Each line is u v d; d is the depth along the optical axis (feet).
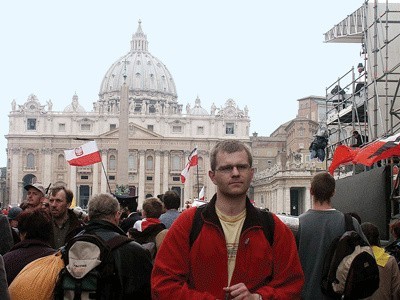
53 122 452.35
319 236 22.20
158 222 30.68
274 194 345.72
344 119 77.30
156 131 462.60
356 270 19.63
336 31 75.97
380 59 58.95
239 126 464.24
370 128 58.54
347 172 73.56
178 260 16.33
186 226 16.58
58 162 451.94
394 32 59.47
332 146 77.15
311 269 22.07
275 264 16.55
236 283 16.06
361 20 66.59
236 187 16.33
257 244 16.17
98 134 450.30
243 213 16.75
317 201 23.03
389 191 40.70
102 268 18.67
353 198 47.88
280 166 325.42
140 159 453.99
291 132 412.36
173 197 35.58
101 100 615.16
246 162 16.48
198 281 16.15
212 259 16.02
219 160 16.49
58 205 28.91
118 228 20.20
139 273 19.45
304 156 353.92
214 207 16.66
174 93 632.38
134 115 462.60
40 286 19.15
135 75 606.55
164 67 636.89
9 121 451.53
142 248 19.92
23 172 447.42
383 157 38.96
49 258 19.94
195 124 464.24
